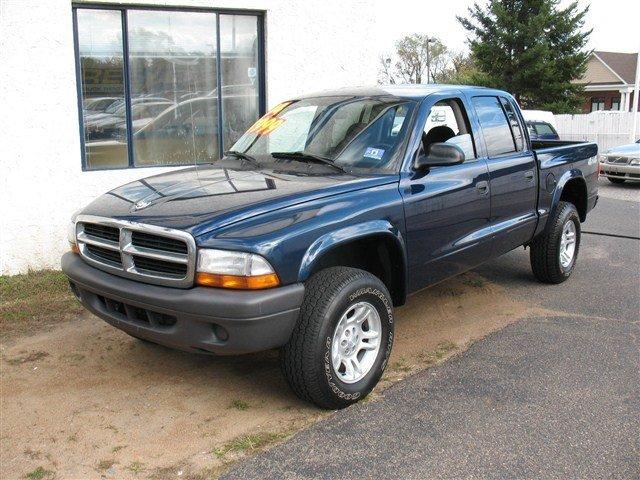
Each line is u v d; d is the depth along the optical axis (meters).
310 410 3.98
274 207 3.77
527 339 5.15
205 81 8.13
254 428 3.77
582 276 7.06
